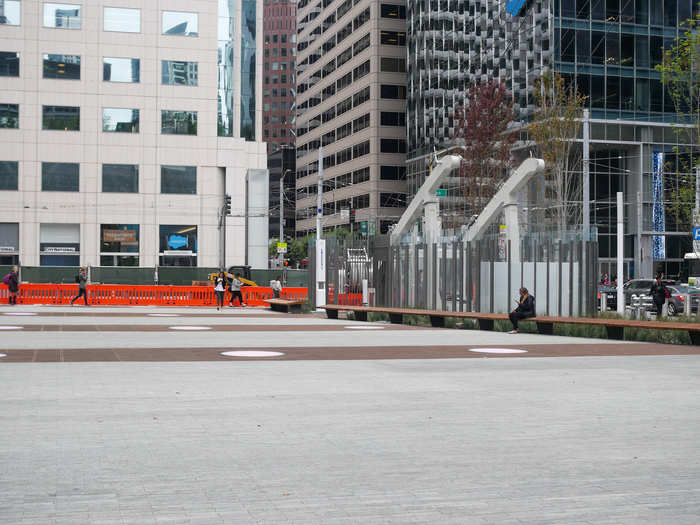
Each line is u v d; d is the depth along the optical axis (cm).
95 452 713
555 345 1936
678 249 6338
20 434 786
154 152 6019
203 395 1052
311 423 865
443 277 2933
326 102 12188
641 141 6288
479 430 834
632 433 824
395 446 752
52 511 532
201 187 6106
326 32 12206
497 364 1476
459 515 535
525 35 6662
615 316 2634
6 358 1474
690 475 651
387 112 10300
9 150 5809
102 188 5947
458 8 8400
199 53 6109
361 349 1764
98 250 5928
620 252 3192
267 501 563
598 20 6312
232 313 3544
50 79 5869
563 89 5078
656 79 6378
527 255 2759
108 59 5959
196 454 710
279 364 1436
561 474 650
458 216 6309
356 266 3597
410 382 1205
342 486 606
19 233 5819
